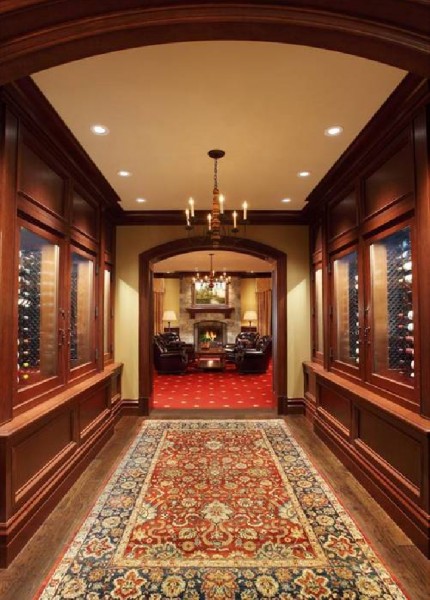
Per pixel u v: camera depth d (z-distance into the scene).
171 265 11.86
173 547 2.49
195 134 3.32
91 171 4.06
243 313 14.18
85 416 3.88
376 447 3.19
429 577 2.21
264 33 1.66
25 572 2.25
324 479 3.51
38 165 3.04
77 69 2.41
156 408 6.27
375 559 2.36
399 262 3.12
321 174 4.26
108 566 2.30
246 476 3.57
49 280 3.46
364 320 3.66
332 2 1.52
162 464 3.86
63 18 1.57
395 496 2.77
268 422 5.37
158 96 2.74
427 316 2.55
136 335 5.86
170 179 4.41
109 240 5.59
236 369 10.47
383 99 2.79
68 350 3.63
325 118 3.06
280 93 2.71
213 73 2.48
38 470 2.81
